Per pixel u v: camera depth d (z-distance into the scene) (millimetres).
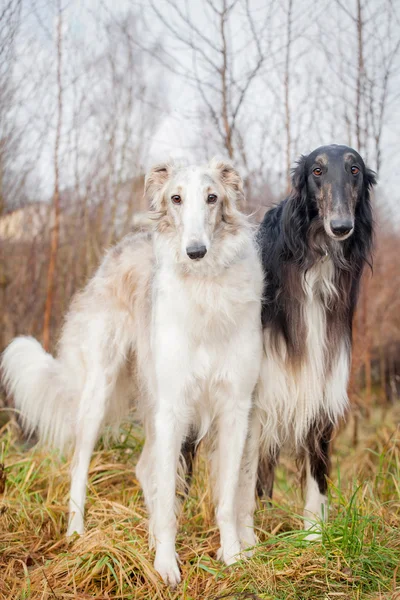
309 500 3674
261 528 3711
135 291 3982
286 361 3551
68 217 7000
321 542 3141
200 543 3539
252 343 3354
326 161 3410
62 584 3020
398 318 7730
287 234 3535
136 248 4164
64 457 4691
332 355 3594
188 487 3924
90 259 6484
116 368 4109
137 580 3076
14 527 3674
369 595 2836
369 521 3328
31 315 6492
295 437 3662
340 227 3248
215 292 3215
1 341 6484
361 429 5941
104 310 4133
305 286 3512
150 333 3596
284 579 2959
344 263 3551
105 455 4656
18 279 6582
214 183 3266
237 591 2924
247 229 3396
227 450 3432
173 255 3279
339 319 3609
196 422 3621
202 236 3096
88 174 6676
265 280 3645
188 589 3051
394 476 4172
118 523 3533
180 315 3254
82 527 3709
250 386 3406
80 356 4203
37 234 6520
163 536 3268
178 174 3328
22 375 4406
